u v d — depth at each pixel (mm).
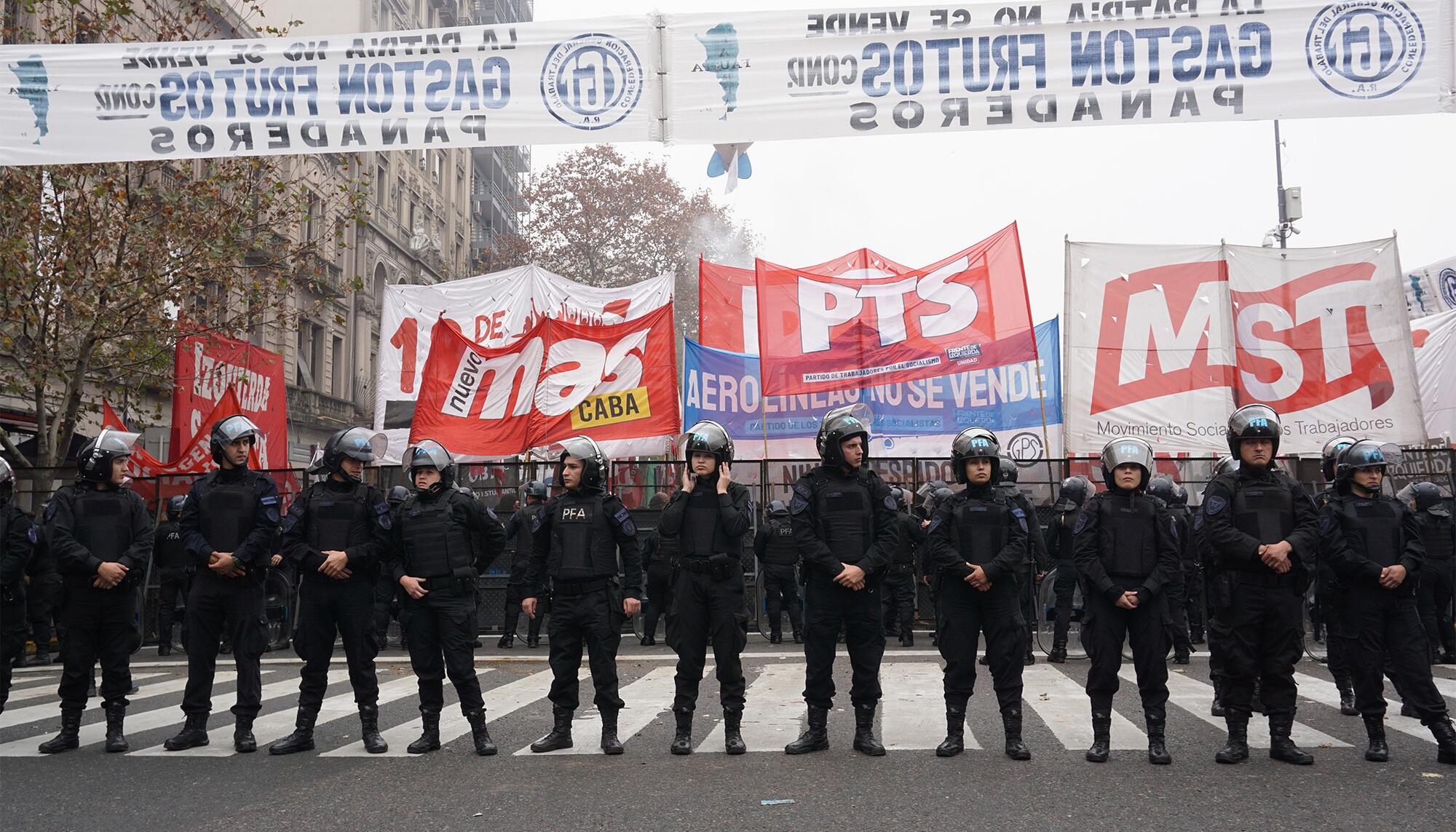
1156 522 6648
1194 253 15547
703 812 5305
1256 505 6559
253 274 20703
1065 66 8180
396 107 8523
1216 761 6465
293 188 30219
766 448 15281
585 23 8484
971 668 6789
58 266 16062
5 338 16375
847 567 6684
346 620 7082
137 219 16438
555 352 16156
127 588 7246
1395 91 7898
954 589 6824
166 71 8555
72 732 7156
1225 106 8039
